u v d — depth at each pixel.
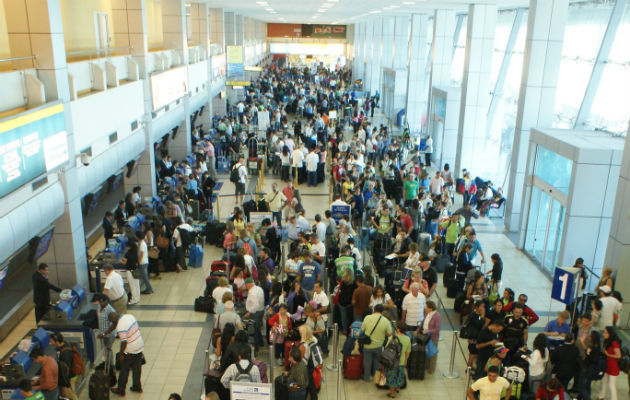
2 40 11.46
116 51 16.53
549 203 14.41
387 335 9.16
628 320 10.86
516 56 22.64
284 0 24.36
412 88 32.59
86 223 15.88
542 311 12.18
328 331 10.66
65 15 15.12
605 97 15.42
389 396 8.97
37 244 9.85
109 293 10.50
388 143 26.50
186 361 9.98
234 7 32.53
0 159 7.81
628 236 10.61
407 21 38.38
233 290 11.13
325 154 23.78
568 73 18.08
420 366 9.43
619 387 9.37
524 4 20.28
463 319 11.43
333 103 41.84
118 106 13.99
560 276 9.88
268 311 10.23
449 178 19.16
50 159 9.60
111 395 8.87
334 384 9.30
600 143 13.31
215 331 8.96
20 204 8.71
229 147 25.47
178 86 20.98
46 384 7.70
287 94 45.44
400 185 19.81
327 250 13.73
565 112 17.80
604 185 12.85
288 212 15.57
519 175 17.19
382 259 13.37
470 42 20.92
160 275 13.85
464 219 14.12
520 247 16.06
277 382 8.16
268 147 26.94
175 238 13.93
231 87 39.53
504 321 9.06
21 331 10.77
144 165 17.36
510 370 8.04
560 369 8.33
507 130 22.42
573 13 18.45
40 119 9.16
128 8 16.23
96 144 12.48
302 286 10.73
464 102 21.56
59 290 10.45
